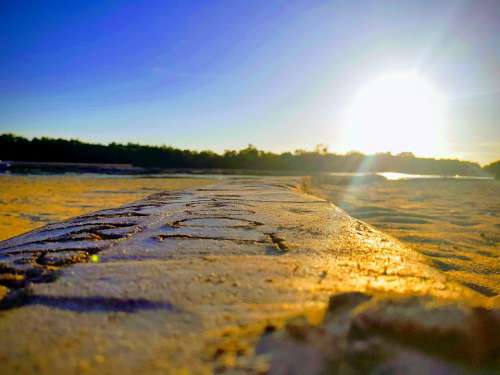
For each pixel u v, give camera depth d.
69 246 0.33
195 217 0.50
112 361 0.15
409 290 0.23
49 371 0.14
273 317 0.19
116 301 0.20
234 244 0.34
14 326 0.18
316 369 0.14
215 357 0.15
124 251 0.31
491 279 0.45
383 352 0.16
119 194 1.68
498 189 2.38
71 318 0.19
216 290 0.22
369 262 0.29
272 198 0.79
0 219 0.96
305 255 0.30
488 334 0.18
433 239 0.74
